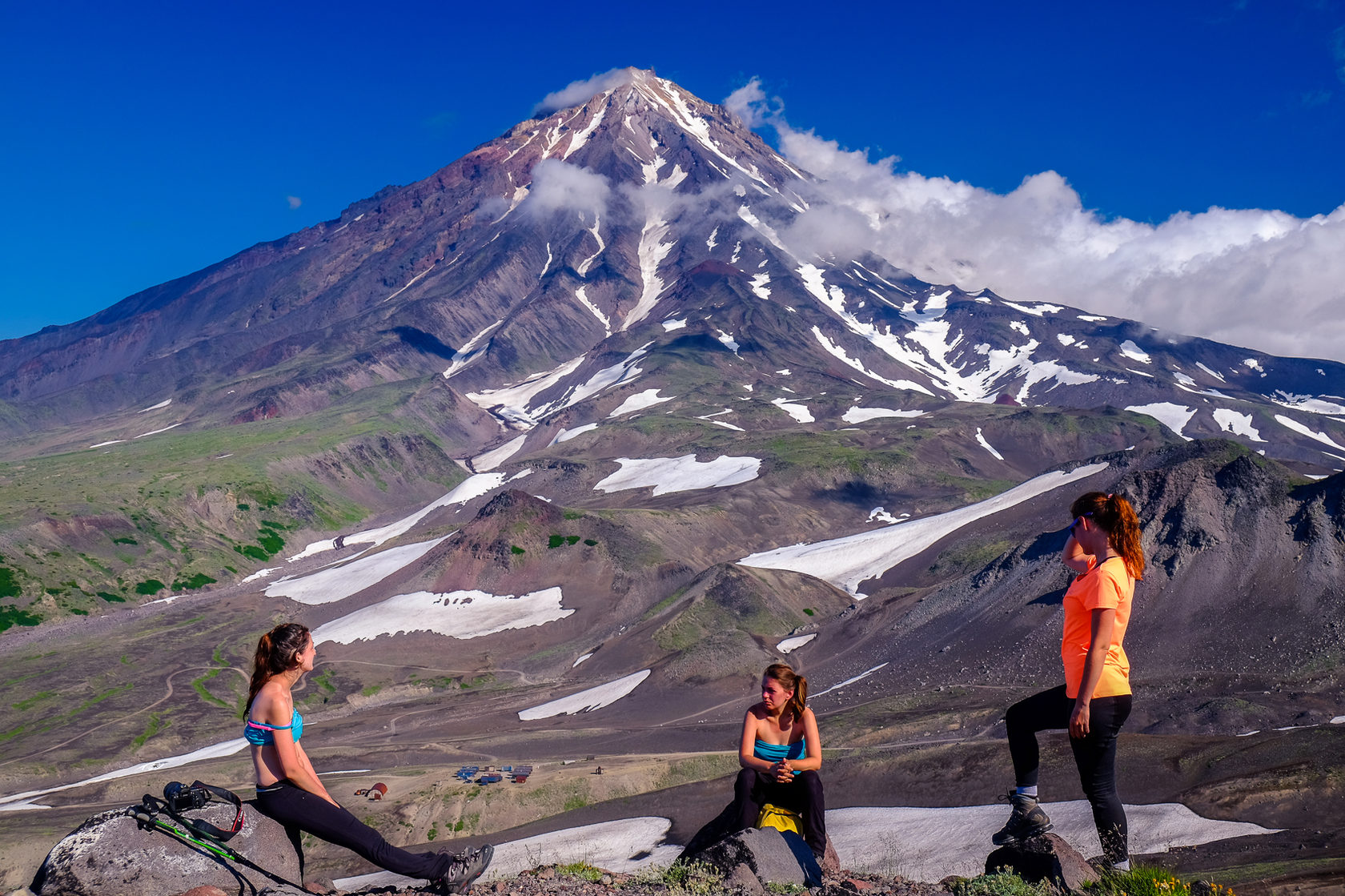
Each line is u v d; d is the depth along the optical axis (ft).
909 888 27.96
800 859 29.01
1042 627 274.36
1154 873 24.70
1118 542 25.84
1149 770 149.28
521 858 166.30
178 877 23.62
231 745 340.59
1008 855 28.19
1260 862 89.71
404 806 204.33
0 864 192.13
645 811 192.13
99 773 332.60
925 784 170.81
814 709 275.39
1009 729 28.30
